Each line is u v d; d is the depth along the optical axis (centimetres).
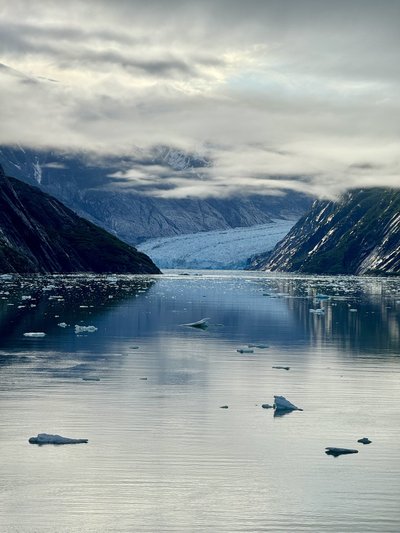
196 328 6706
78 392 3641
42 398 3497
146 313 8206
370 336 6256
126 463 2586
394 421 3191
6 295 10538
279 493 2350
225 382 3984
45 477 2445
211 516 2184
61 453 2677
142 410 3303
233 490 2369
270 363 4656
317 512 2219
